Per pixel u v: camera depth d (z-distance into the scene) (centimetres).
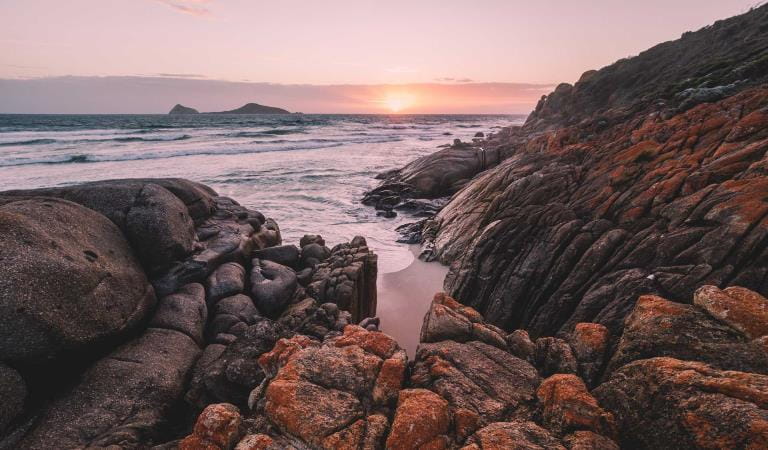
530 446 447
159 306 962
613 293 962
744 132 1237
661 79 4766
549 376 628
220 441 510
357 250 1524
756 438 351
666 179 1213
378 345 688
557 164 1953
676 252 945
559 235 1229
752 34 4225
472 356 652
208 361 841
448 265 1870
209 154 5647
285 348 694
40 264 702
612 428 469
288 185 3744
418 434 481
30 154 4912
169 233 1062
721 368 472
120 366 755
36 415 650
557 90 6725
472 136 10194
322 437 494
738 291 549
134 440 631
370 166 4912
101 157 4822
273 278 1217
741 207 891
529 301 1200
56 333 680
